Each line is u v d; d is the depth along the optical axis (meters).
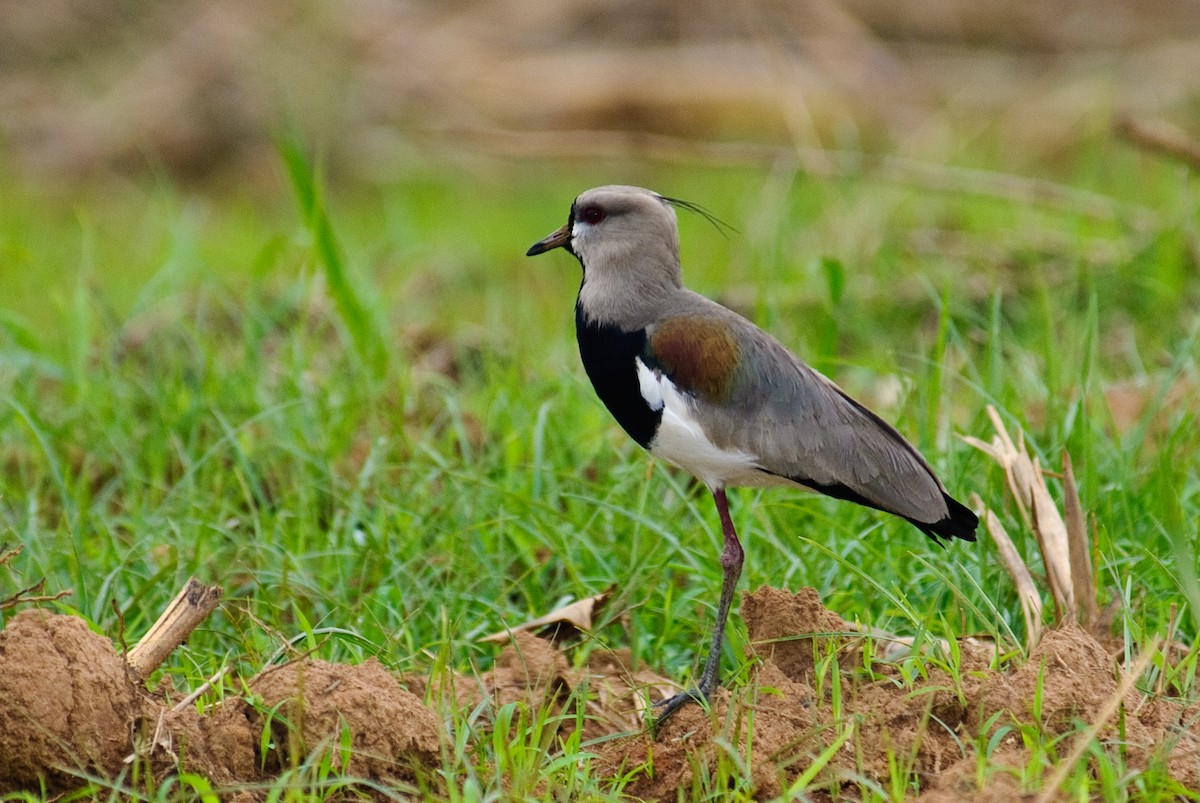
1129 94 27.28
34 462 12.96
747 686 8.58
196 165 28.94
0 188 27.48
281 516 11.22
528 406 13.05
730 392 9.41
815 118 28.58
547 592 10.92
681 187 25.75
